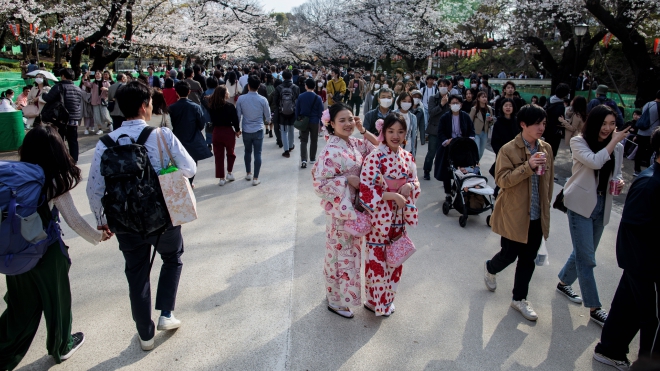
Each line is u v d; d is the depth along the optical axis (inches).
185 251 172.2
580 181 127.0
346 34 1266.0
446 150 234.7
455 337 121.6
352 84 599.8
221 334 120.6
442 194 261.3
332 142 119.5
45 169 94.7
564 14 606.9
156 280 149.1
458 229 205.6
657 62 740.7
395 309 135.0
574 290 149.9
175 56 1119.6
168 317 118.6
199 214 215.0
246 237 186.7
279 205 229.3
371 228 120.2
